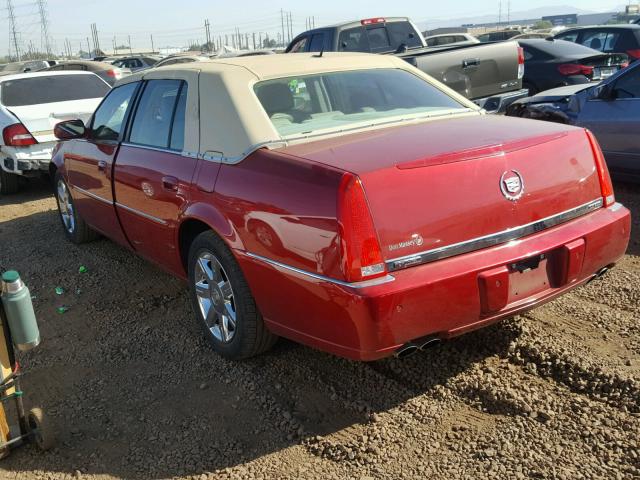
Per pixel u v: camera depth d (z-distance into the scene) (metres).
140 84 4.67
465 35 14.88
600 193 3.38
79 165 5.49
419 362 3.53
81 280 5.40
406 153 2.90
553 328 3.72
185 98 3.96
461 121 3.65
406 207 2.76
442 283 2.75
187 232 4.00
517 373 3.34
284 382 3.52
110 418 3.37
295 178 2.97
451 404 3.17
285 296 3.07
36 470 3.01
